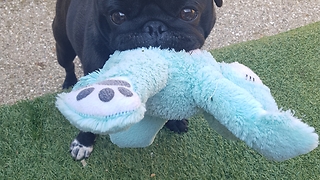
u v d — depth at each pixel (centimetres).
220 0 33
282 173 43
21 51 56
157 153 43
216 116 21
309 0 67
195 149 44
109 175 41
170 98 23
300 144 19
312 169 43
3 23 60
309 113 49
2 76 53
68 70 49
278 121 19
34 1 63
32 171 41
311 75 53
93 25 31
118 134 28
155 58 21
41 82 53
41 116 46
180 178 42
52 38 58
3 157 42
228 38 60
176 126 45
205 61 23
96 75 20
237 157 44
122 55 23
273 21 64
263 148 20
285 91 51
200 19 28
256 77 24
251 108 20
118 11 25
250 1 66
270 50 56
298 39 58
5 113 46
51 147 43
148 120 27
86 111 16
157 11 25
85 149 42
